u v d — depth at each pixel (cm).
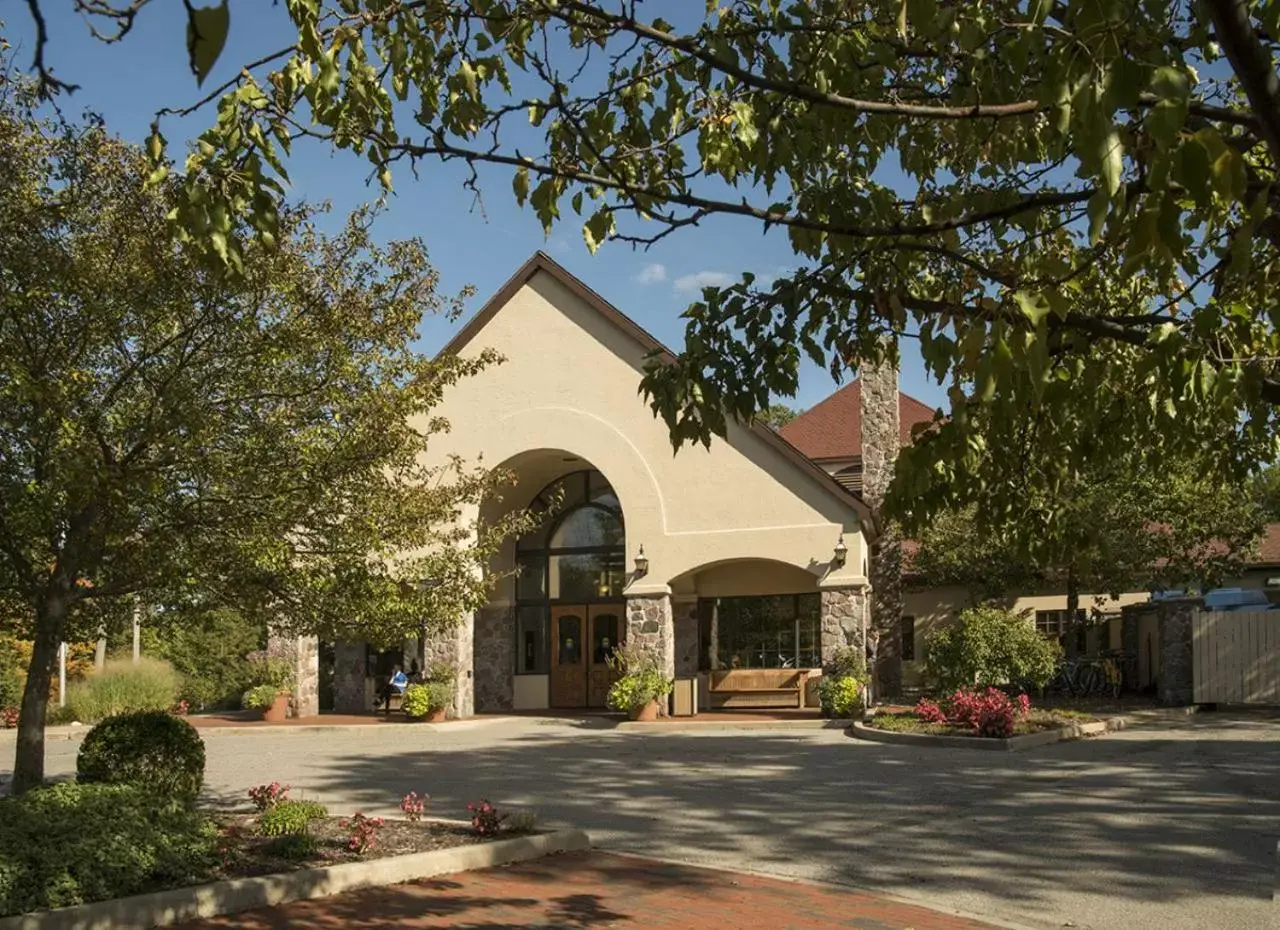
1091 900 811
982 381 357
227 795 1371
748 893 839
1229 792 1249
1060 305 364
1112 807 1165
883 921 756
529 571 2892
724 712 2555
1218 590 2889
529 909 784
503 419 2553
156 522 1015
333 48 477
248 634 3234
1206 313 399
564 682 2838
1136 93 306
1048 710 2189
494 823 990
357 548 1080
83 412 976
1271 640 2333
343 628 1111
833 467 3297
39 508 946
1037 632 2231
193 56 212
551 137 583
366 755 1856
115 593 1079
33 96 985
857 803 1232
